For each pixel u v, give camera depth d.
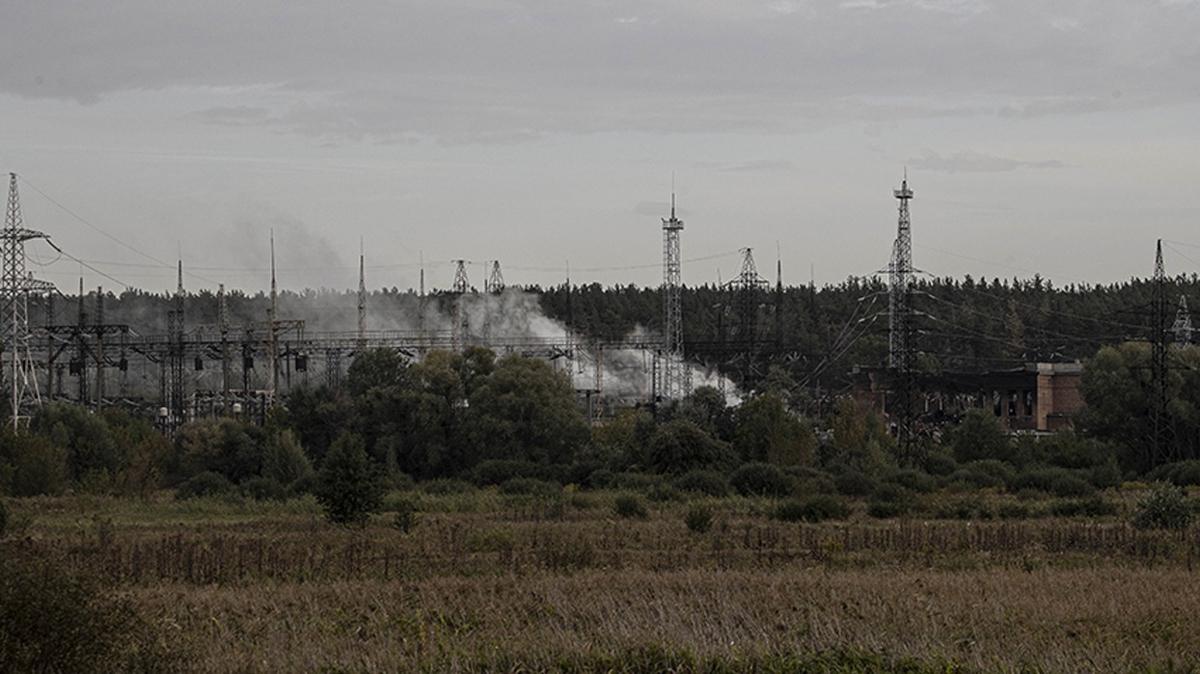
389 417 177.75
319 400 183.50
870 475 152.62
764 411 173.88
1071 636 53.00
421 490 155.25
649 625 52.25
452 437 176.00
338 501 108.50
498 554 87.75
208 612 59.41
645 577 71.00
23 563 42.28
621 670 45.50
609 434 187.88
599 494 143.00
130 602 45.34
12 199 178.38
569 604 59.66
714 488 145.00
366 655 47.28
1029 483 152.25
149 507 132.88
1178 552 89.38
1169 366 186.38
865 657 46.56
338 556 84.94
